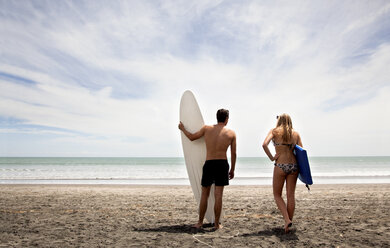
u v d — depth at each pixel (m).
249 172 22.23
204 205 3.31
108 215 4.29
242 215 4.28
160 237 2.93
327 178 14.89
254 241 2.76
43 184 11.44
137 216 4.22
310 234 3.02
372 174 19.08
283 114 3.16
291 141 3.03
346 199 5.96
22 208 4.96
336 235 2.96
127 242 2.74
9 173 21.00
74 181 13.60
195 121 3.68
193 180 3.67
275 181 3.07
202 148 3.64
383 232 3.07
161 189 9.02
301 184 10.80
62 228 3.38
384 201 5.62
